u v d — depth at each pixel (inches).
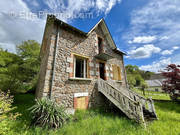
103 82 240.4
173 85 349.1
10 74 287.6
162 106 296.0
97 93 248.1
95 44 288.4
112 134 106.7
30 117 141.5
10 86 279.6
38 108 136.3
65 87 190.1
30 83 402.9
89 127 121.3
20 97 347.6
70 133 105.4
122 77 363.6
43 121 122.3
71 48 222.4
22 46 549.0
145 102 217.8
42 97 155.9
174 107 276.8
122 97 185.0
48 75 171.9
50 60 181.2
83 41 255.0
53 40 195.0
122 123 138.6
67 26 221.1
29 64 354.9
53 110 132.6
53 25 203.2
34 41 601.3
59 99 174.7
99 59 287.3
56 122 126.0
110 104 247.6
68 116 149.0
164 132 115.6
